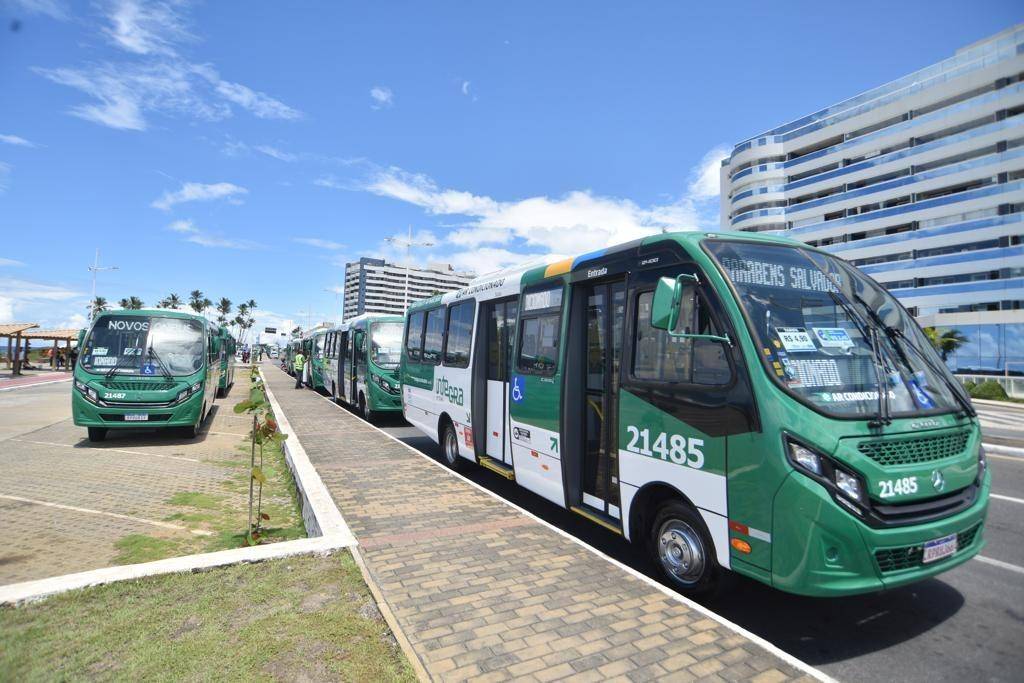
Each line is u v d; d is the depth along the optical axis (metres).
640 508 4.82
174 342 11.52
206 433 12.97
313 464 8.61
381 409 14.95
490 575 4.38
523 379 6.74
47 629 3.42
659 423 4.50
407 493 6.84
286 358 55.75
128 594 3.88
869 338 4.18
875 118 60.22
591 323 5.84
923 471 3.62
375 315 16.20
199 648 3.26
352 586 4.08
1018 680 3.41
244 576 4.21
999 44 51.03
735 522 3.78
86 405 10.62
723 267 4.21
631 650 3.32
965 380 33.97
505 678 3.04
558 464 5.90
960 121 53.53
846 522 3.32
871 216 59.41
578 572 4.44
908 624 4.12
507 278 7.50
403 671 3.06
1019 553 5.58
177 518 6.39
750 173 70.44
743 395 3.78
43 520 6.22
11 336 34.81
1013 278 49.41
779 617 4.21
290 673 3.04
